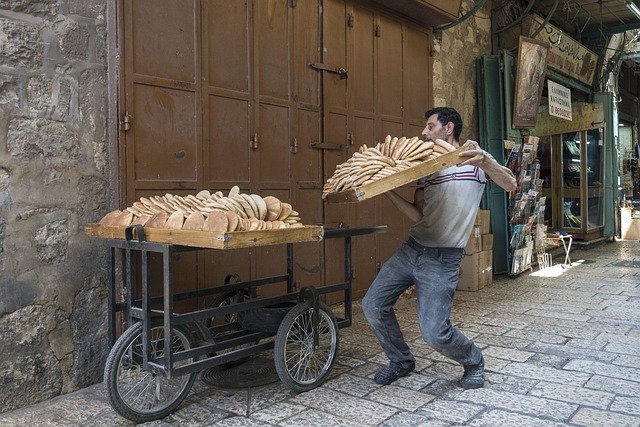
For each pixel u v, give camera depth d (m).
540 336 4.49
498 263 7.46
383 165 2.93
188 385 3.07
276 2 4.72
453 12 6.33
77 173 3.43
